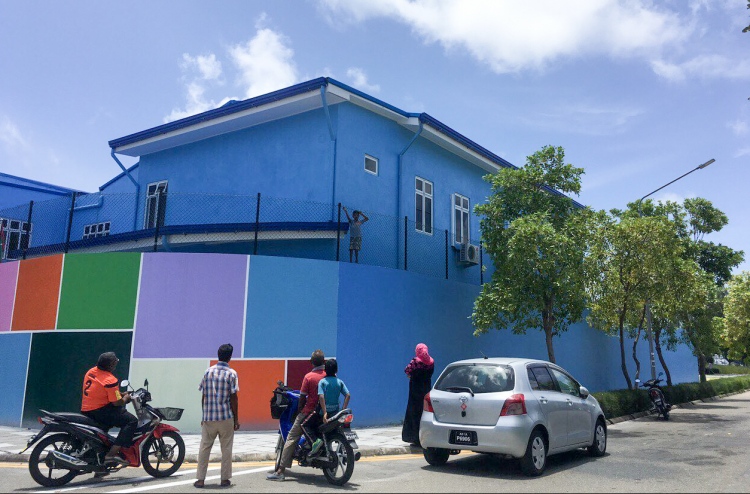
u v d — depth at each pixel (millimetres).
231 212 17219
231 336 12094
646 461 9094
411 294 14594
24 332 12945
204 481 7238
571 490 6832
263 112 16281
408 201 17609
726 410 19234
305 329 12484
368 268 13609
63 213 18500
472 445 7871
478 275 20125
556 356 20672
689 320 25953
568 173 15156
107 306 12312
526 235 13648
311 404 7441
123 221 19828
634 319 20234
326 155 15648
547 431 8156
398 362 13852
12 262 13656
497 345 17516
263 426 11875
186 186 18469
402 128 17875
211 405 7121
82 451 7215
